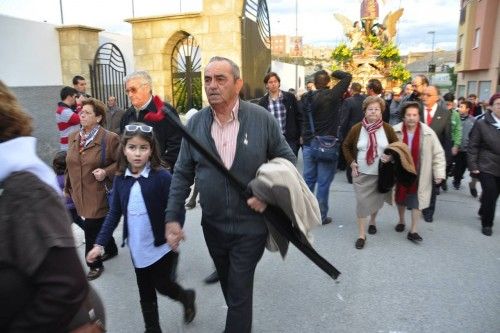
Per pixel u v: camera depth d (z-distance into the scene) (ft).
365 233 15.58
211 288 11.37
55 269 3.57
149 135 8.39
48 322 3.57
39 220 3.54
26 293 3.56
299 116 18.70
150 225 8.43
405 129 14.39
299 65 65.67
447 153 17.28
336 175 26.02
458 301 10.55
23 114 3.92
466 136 22.03
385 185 13.56
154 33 25.67
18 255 3.47
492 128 14.96
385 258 13.25
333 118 15.80
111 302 10.71
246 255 7.70
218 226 7.84
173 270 8.91
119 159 8.77
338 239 14.96
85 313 4.22
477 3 68.18
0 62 22.35
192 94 26.89
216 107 7.43
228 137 7.59
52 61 25.53
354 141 14.29
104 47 27.86
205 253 13.71
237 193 7.57
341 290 11.19
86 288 3.87
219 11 23.93
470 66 71.92
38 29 24.53
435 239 14.98
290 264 12.79
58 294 3.56
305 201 7.48
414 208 14.51
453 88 110.11
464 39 74.38
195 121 7.86
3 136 3.77
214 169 7.64
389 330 9.34
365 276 12.01
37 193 3.59
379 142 13.83
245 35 24.38
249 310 7.61
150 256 8.50
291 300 10.69
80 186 11.64
